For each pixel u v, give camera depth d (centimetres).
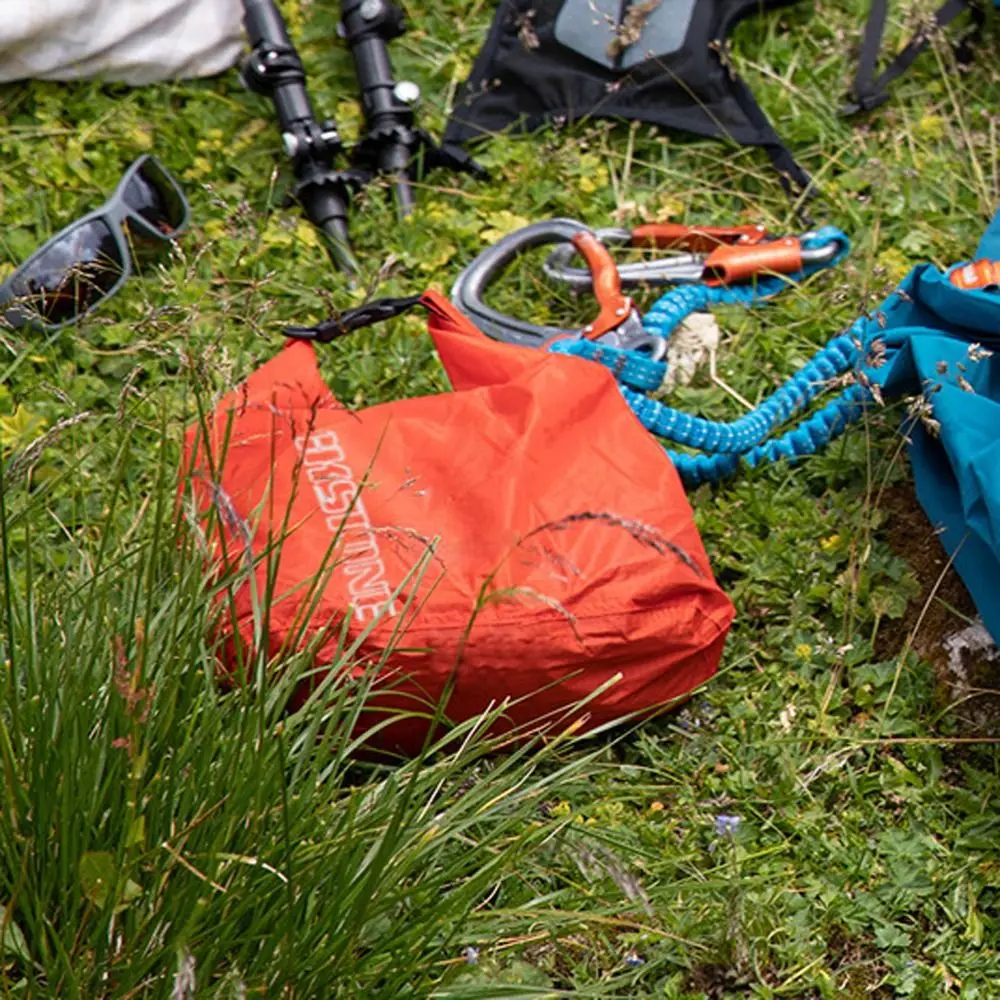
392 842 191
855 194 360
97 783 190
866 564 279
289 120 348
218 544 239
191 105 370
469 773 227
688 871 239
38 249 320
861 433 298
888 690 264
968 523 243
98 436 296
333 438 258
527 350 271
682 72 366
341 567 243
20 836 187
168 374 311
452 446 257
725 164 363
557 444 256
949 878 238
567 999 216
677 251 341
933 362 267
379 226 347
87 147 360
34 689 200
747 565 280
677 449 306
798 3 397
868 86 375
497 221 349
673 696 252
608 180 366
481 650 237
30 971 185
